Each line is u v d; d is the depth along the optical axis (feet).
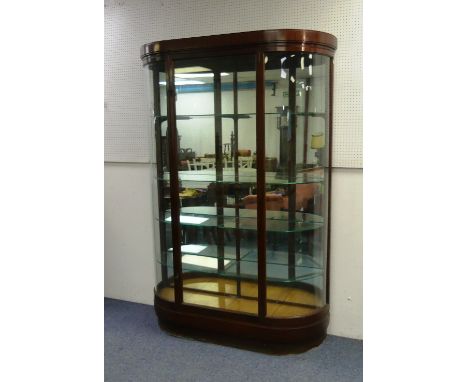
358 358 8.11
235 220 8.71
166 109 8.59
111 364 8.00
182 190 8.82
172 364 8.00
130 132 10.49
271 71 7.68
